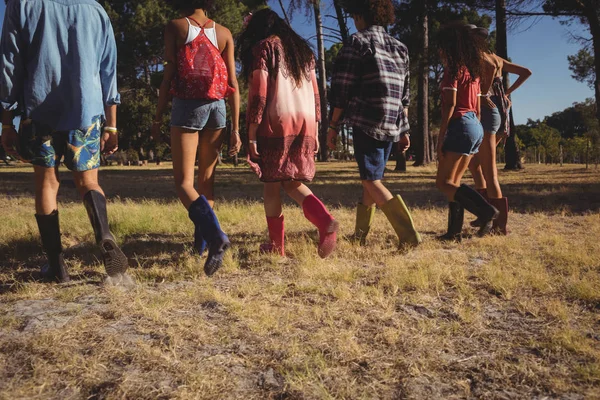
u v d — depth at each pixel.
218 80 3.17
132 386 1.68
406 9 19.56
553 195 8.53
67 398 1.62
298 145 3.46
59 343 2.00
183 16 3.22
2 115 2.67
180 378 1.75
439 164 4.25
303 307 2.50
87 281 2.98
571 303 2.56
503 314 2.43
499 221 4.63
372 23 3.78
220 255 2.80
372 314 2.40
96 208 2.66
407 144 4.07
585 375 1.75
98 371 1.78
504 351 1.99
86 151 2.74
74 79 2.68
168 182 14.82
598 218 5.50
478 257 3.62
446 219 5.61
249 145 3.38
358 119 3.70
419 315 2.41
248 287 2.78
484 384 1.73
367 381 1.75
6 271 3.27
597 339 2.11
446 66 4.12
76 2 2.71
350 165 28.89
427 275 2.98
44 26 2.62
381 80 3.65
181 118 3.13
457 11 20.44
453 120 4.21
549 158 38.84
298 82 3.40
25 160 2.76
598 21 16.72
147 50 31.66
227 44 3.27
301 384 1.69
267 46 3.31
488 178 4.64
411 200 7.96
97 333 2.12
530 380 1.75
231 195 9.27
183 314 2.38
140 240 4.31
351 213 5.96
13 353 1.92
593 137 28.34
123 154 47.94
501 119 4.65
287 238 4.32
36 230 4.69
